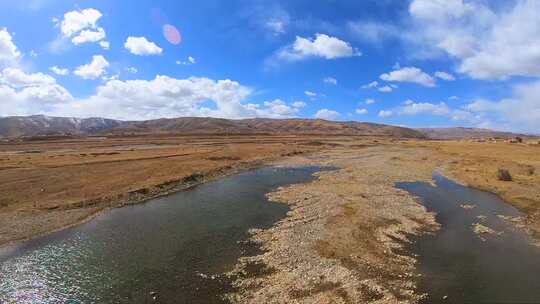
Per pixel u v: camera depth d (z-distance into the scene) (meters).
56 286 22.88
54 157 84.81
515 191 46.72
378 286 22.33
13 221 35.62
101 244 29.92
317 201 43.12
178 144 138.50
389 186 52.47
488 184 51.88
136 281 23.44
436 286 22.53
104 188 49.28
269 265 25.39
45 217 37.03
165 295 21.69
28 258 27.11
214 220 36.38
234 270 24.72
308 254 27.11
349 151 112.75
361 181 56.31
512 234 31.80
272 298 20.98
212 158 82.75
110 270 25.06
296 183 55.81
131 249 28.80
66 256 27.47
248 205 42.22
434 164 76.56
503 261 26.19
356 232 31.78
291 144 138.00
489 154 88.44
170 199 45.97
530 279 23.44
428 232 32.38
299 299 20.81
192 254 27.69
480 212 38.81
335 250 27.81
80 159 79.81
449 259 26.55
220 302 20.80
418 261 26.20
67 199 43.47
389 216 36.81
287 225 34.16
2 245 29.69
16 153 102.06
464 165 72.31
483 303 20.62
